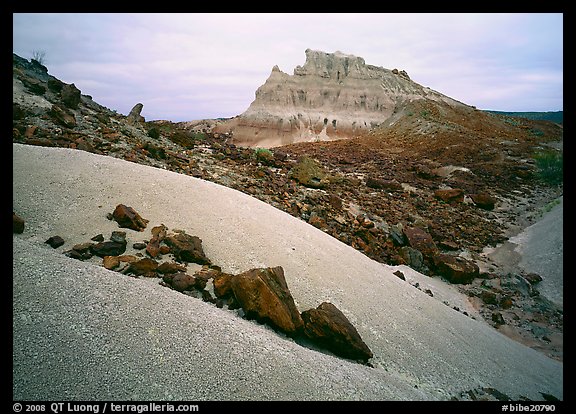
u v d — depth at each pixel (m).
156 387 4.11
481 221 19.88
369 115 103.56
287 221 10.51
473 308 12.39
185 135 21.88
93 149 13.41
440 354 7.59
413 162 32.91
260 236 8.88
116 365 4.17
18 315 4.34
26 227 7.26
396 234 15.66
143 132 20.02
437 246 16.86
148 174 10.20
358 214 17.55
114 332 4.57
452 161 32.19
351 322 7.30
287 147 45.31
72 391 3.76
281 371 5.01
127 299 5.23
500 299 12.87
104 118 18.14
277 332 6.36
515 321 11.69
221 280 6.86
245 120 106.25
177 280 6.62
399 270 13.57
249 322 6.25
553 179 25.50
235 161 21.17
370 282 9.12
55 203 8.11
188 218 8.80
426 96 74.50
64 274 5.27
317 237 10.33
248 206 10.37
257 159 22.77
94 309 4.81
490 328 10.55
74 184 8.85
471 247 16.94
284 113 105.62
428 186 25.39
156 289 5.90
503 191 24.22
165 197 9.34
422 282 13.01
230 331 5.42
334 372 5.55
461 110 54.44
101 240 7.30
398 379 6.37
